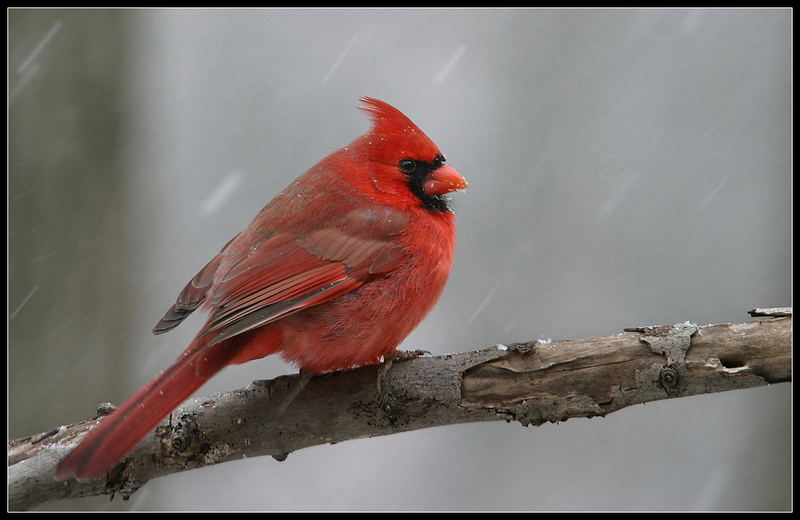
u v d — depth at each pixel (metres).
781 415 10.79
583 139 13.26
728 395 11.11
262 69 13.94
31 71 9.78
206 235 12.50
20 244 9.59
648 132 13.23
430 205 7.62
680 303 12.05
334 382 6.83
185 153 13.24
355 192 7.45
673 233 12.49
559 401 6.35
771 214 12.48
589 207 12.69
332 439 6.77
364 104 7.91
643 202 12.70
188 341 10.69
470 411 6.51
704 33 13.62
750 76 13.31
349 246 7.11
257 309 6.82
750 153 12.90
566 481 11.07
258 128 13.56
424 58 14.14
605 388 6.27
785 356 6.05
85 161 9.85
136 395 6.29
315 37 14.22
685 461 10.94
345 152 7.76
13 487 6.57
